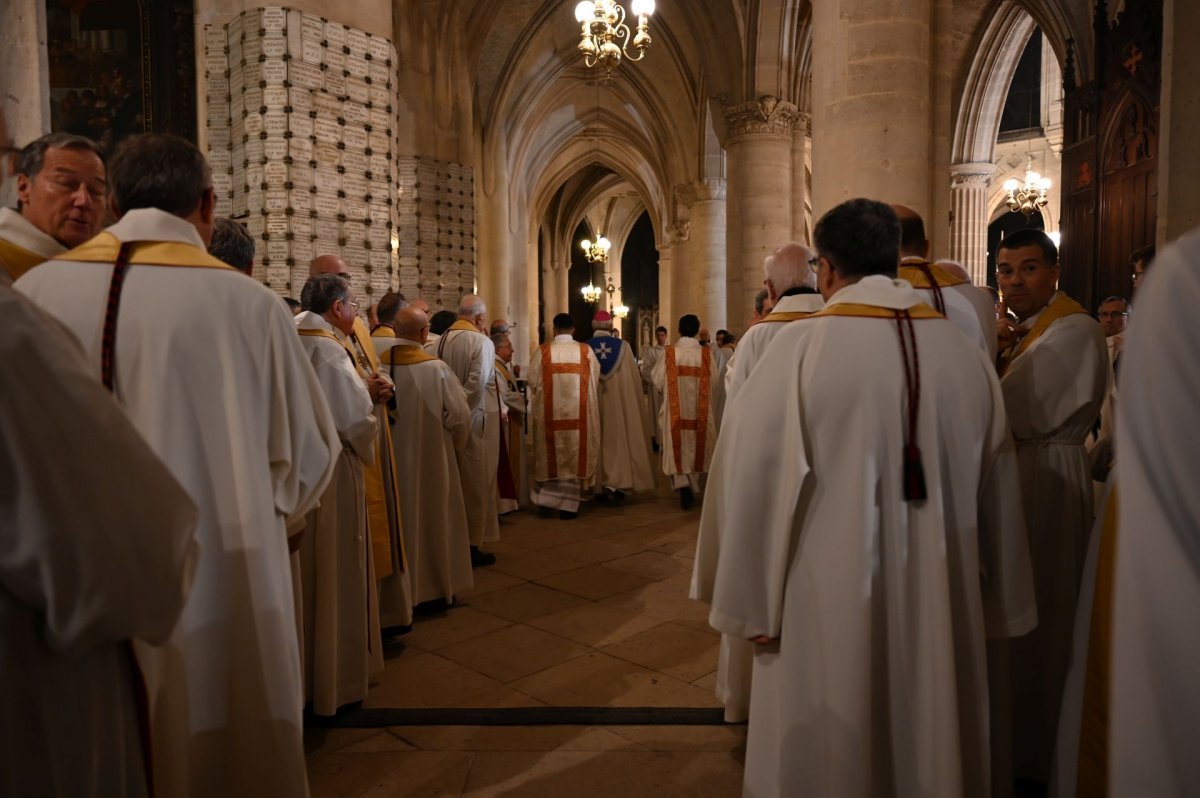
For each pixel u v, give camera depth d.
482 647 4.13
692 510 7.93
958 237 18.19
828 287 2.15
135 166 1.81
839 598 1.84
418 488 4.57
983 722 1.89
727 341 12.45
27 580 0.96
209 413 1.73
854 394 1.88
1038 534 2.67
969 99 17.62
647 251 43.62
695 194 21.48
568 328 7.57
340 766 2.91
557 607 4.81
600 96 24.55
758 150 13.66
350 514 3.33
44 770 1.01
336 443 2.01
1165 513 0.70
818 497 1.90
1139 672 0.70
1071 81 12.37
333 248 5.30
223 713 1.74
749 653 3.09
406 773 2.86
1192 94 3.47
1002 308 3.89
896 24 5.47
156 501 1.06
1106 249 10.96
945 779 1.78
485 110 18.70
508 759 2.96
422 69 10.77
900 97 5.50
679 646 4.13
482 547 6.39
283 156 5.03
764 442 1.95
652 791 2.72
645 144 25.55
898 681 1.86
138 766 1.21
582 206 37.25
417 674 3.78
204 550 1.71
